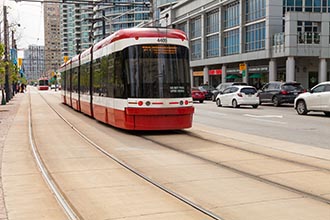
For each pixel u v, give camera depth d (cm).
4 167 984
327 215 598
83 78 2420
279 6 4862
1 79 3741
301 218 584
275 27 4869
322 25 4634
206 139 1393
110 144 1306
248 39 5350
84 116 2417
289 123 1930
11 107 3388
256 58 5119
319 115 2398
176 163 990
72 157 1091
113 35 1650
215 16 6162
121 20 7450
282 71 5222
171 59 1513
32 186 802
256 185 772
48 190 771
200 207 641
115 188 768
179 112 1495
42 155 1129
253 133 1561
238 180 812
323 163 970
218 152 1134
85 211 638
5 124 1995
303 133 1552
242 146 1235
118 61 1561
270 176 843
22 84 8062
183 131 1620
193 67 6969
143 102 1470
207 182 798
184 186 771
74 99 2864
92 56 2103
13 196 731
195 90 4038
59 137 1491
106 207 654
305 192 722
